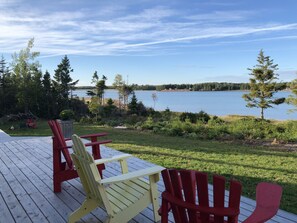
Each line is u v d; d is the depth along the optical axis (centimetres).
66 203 341
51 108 2917
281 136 1052
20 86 2466
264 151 782
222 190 158
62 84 3167
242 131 1152
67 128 929
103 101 3231
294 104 2333
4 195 371
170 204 189
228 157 683
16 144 741
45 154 614
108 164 527
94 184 259
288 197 392
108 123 1744
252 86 2738
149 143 905
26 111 2511
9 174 465
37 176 452
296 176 508
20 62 2538
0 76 2697
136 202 271
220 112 3241
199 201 167
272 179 489
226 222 175
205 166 586
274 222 290
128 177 255
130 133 1252
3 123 2089
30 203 343
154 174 280
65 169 388
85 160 255
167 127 1330
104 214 309
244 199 352
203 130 1220
